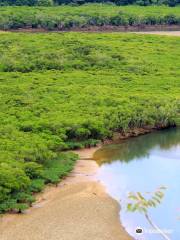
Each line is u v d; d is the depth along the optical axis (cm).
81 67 7000
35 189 3550
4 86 5803
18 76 6406
